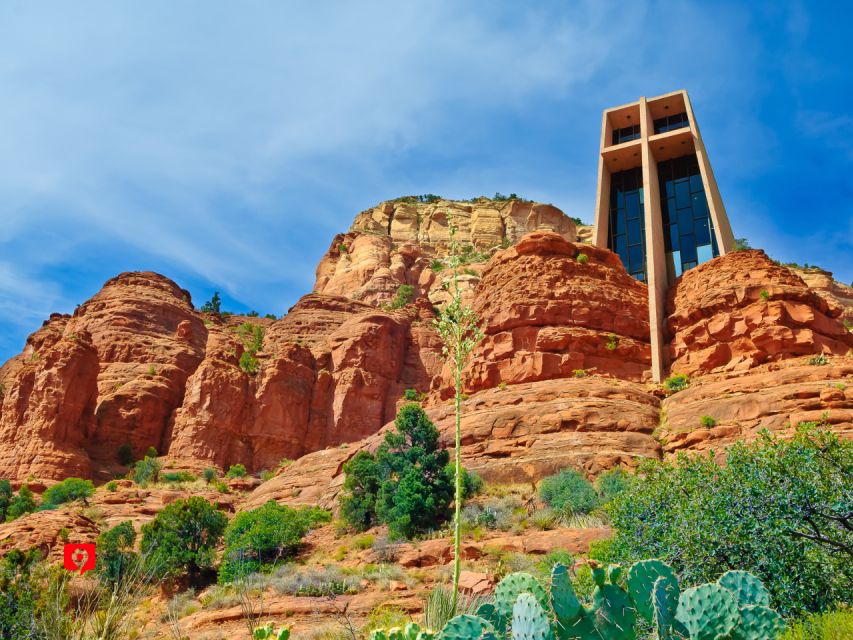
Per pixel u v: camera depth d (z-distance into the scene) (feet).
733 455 53.57
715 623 21.57
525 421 148.87
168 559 109.91
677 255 224.74
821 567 42.83
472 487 131.13
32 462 250.37
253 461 290.35
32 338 400.67
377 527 126.31
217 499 201.57
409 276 471.62
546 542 97.35
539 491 124.16
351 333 342.85
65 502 208.03
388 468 135.54
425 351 354.54
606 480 123.34
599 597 22.44
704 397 148.05
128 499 191.11
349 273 476.13
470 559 95.91
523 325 179.22
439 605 37.50
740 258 184.75
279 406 303.89
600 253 199.41
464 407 164.55
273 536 117.08
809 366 145.38
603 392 155.84
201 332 370.73
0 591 59.06
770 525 44.39
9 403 275.59
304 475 185.37
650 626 24.72
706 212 226.38
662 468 64.03
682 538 48.93
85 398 276.00
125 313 345.72
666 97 242.37
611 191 245.24
